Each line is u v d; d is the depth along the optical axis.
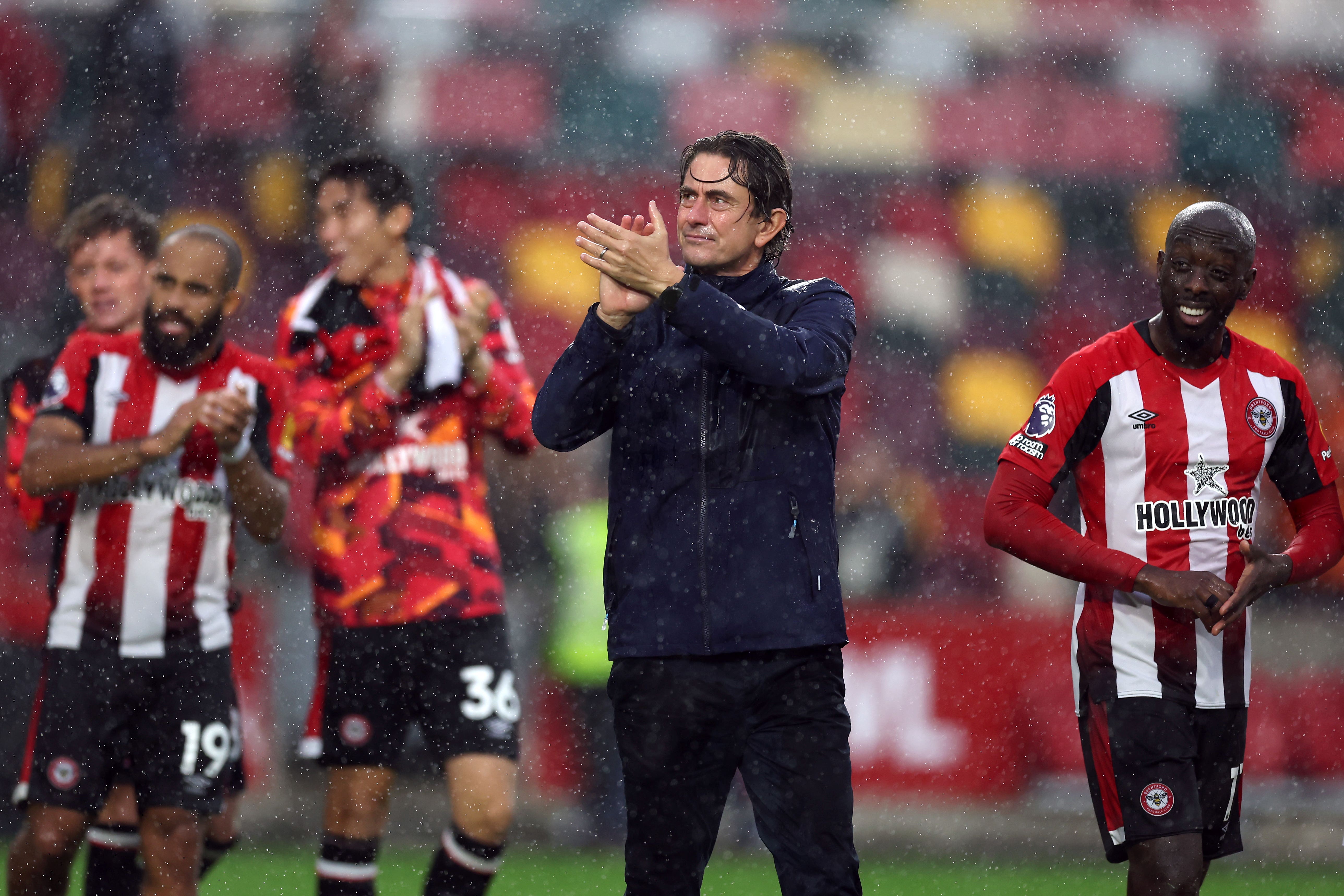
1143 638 11.73
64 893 14.18
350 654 14.58
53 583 14.12
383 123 47.91
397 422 14.73
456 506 14.80
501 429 15.14
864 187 52.28
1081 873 23.83
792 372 10.16
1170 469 11.79
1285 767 30.09
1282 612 38.41
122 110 45.00
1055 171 53.59
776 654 10.62
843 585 34.03
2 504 29.62
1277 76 55.38
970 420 48.19
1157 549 11.83
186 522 14.09
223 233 14.70
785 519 10.58
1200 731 11.84
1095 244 53.06
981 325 50.50
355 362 14.80
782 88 52.84
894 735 29.66
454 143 48.84
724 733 10.73
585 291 48.31
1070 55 54.53
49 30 44.84
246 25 46.81
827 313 10.90
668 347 10.73
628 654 10.65
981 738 29.88
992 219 52.44
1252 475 11.91
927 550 38.25
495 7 50.25
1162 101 54.84
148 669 13.95
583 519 26.06
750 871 22.94
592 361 10.61
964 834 27.53
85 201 44.19
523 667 29.67
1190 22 55.50
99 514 13.95
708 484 10.58
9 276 42.66
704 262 11.04
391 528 14.62
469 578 14.66
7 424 15.08
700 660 10.61
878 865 24.64
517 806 27.48
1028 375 50.06
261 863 22.52
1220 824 12.11
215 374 14.70
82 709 13.88
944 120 53.34
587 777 26.47
